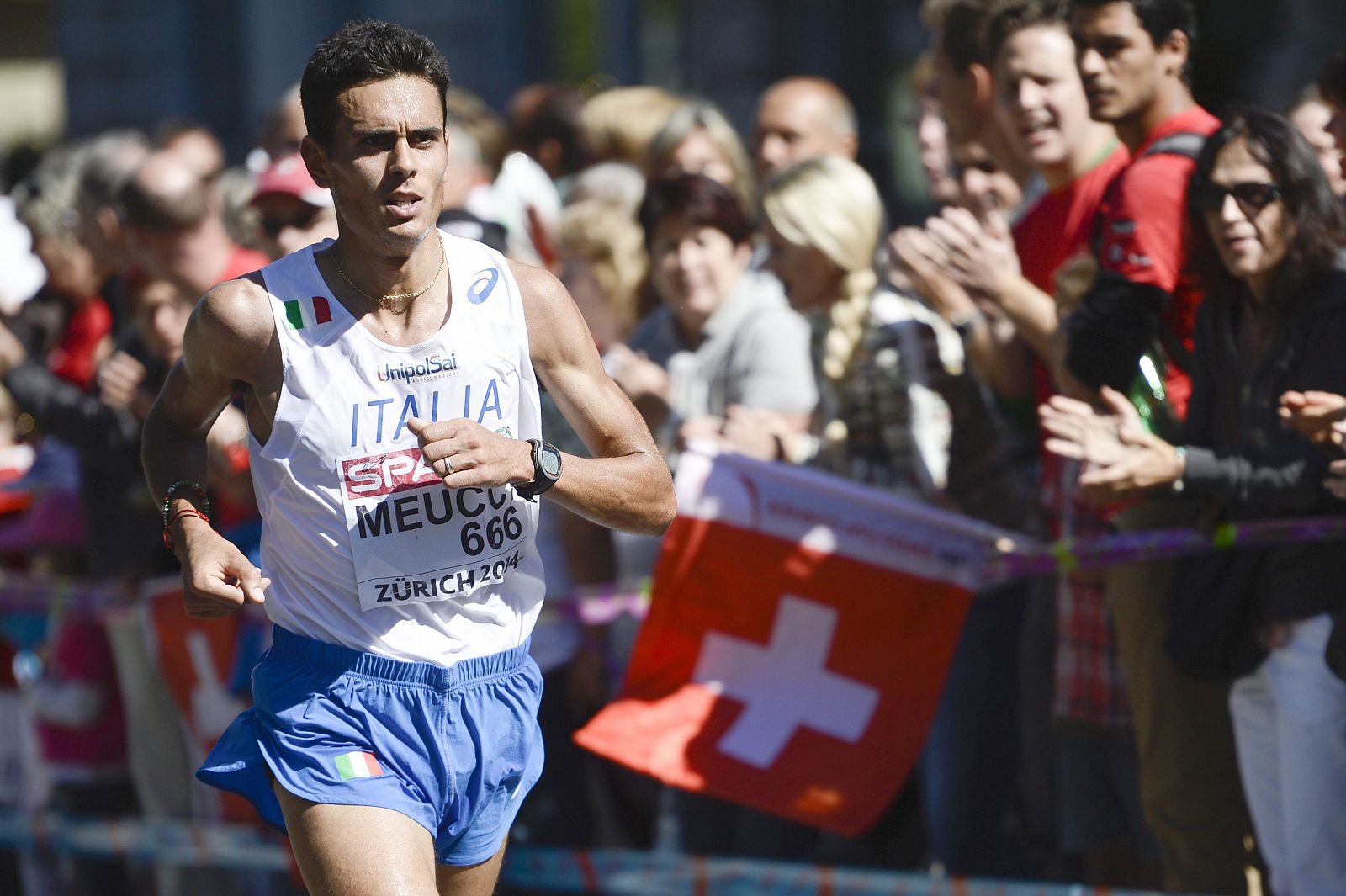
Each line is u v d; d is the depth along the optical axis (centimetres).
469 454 888
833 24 4294
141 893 2008
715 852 1536
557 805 1628
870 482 1475
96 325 1908
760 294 1617
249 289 943
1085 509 1385
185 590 937
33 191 1902
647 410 1606
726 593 1443
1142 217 1257
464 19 5119
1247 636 1230
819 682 1433
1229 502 1223
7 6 6744
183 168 1672
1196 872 1288
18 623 1986
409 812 961
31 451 2030
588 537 1675
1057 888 1366
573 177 2394
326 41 911
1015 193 1647
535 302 976
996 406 1496
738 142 2030
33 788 1988
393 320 943
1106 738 1382
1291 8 3209
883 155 4225
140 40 5938
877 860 1547
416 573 959
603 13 4831
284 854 1727
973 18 1528
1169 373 1307
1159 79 1326
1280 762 1229
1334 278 1166
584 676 1658
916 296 1512
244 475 1588
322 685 970
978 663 1452
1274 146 1161
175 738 1861
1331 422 1133
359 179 902
